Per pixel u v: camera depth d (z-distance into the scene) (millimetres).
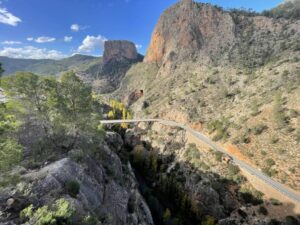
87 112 35156
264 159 62344
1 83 28250
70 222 16594
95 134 37375
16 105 29266
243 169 63375
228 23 161000
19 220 16266
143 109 148000
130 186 47250
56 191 21672
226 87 111312
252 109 82062
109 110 145125
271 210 51375
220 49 150500
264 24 146250
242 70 115750
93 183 29141
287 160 57281
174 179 78875
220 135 82812
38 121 32125
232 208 60062
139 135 115938
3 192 19547
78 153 31922
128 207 37531
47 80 31594
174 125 105562
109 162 40906
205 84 124750
